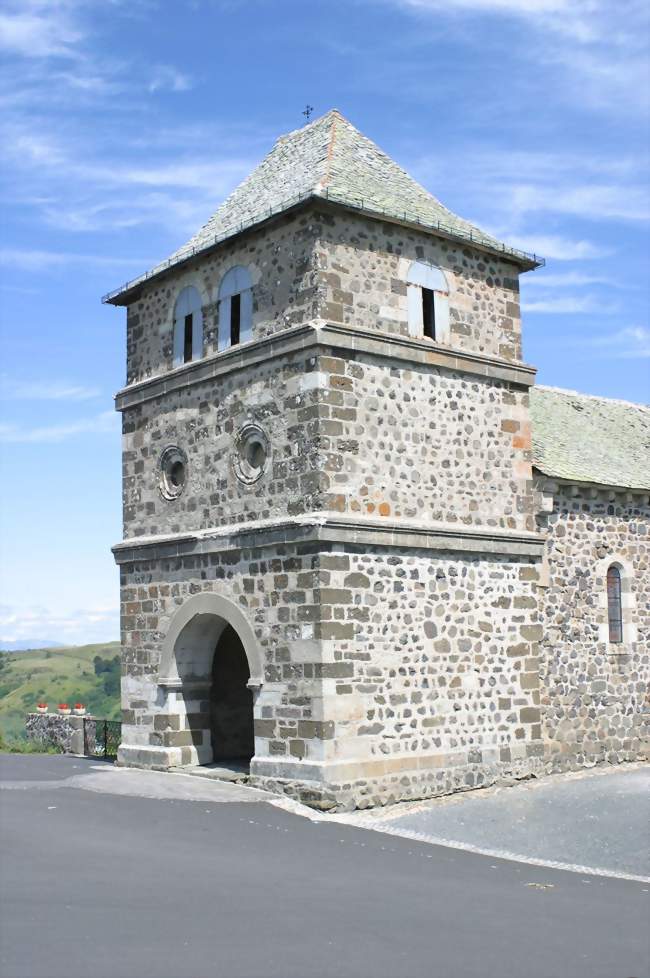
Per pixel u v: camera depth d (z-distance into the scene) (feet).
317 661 53.01
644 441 82.33
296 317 56.70
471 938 29.89
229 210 66.13
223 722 66.59
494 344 63.77
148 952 27.37
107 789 54.70
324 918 31.37
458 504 60.23
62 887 33.88
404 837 46.14
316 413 54.70
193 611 61.57
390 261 59.11
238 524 58.70
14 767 66.95
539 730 62.69
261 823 47.50
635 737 70.49
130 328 70.18
